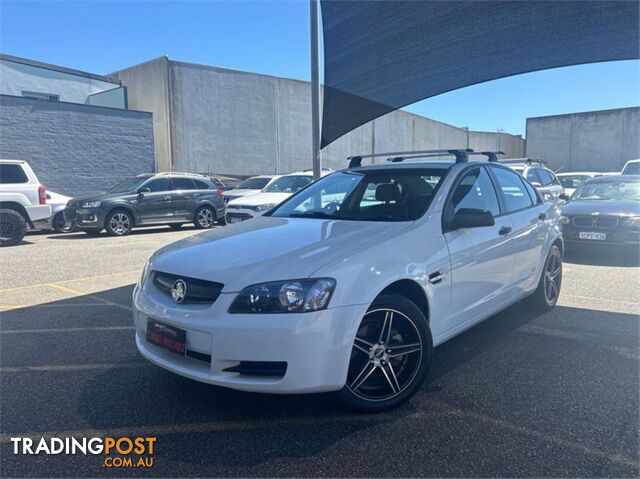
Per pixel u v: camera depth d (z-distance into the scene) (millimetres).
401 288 3443
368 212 4184
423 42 5688
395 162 5004
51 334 4836
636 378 3752
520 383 3676
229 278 2977
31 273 7867
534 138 40031
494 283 4297
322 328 2863
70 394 3539
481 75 5492
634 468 2627
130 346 4496
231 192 15617
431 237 3635
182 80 22031
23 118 16641
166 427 3086
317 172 7301
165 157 21969
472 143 40750
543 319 5254
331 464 2686
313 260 3043
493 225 3994
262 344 2818
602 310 5586
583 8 4645
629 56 4562
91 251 10258
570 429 3023
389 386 3244
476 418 3162
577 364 4031
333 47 6398
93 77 22047
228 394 3523
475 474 2586
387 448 2832
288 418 3180
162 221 14039
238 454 2789
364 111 6379
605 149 36594
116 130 18828
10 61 19453
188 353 3033
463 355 4242
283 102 25891
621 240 8312
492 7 5102
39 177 17125
